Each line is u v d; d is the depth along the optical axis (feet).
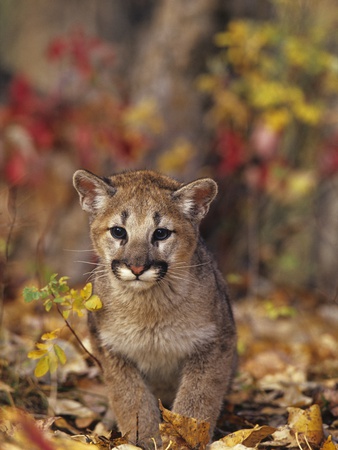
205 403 25.26
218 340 25.64
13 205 33.81
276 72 47.98
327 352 37.83
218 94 46.68
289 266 53.62
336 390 30.14
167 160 46.78
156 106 49.49
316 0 48.24
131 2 55.01
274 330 42.55
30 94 45.01
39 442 18.39
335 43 51.57
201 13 49.19
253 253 48.70
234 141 45.80
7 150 44.06
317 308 47.98
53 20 60.59
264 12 50.29
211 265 26.94
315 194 53.36
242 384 31.14
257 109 48.52
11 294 37.58
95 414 27.66
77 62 44.70
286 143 50.88
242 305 45.11
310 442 24.31
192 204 26.27
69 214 47.60
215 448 22.90
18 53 62.64
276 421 27.30
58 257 47.11
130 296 24.95
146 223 25.04
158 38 50.37
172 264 25.12
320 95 48.44
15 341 31.53
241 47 46.39
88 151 44.29
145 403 25.44
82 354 31.55
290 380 32.35
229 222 49.19
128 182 26.37
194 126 49.11
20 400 27.43
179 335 25.18
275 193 47.42
